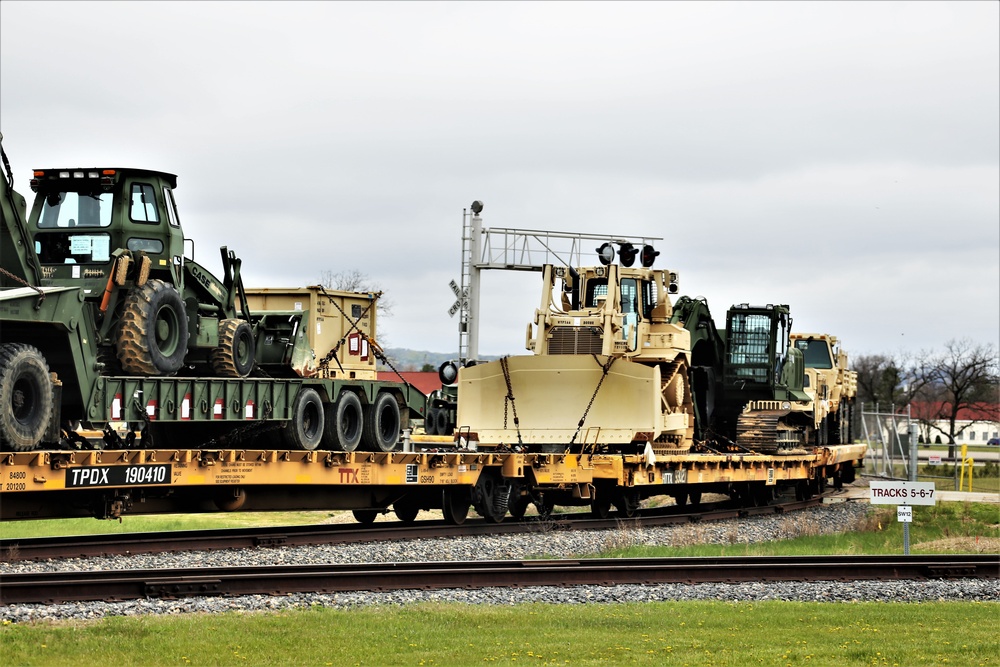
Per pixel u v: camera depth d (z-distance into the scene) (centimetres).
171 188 3903
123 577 2773
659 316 5262
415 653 2208
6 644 2156
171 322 3756
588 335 5028
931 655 2262
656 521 4997
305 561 3456
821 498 6800
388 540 4009
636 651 2264
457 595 2853
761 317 6281
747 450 6053
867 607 2823
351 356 5022
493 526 4438
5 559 3228
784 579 3206
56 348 3403
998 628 2561
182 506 3947
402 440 5031
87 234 3750
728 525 4991
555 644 2305
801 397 6712
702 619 2608
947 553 4375
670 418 5119
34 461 3177
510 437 5075
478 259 8494
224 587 2750
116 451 3406
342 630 2386
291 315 4697
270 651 2197
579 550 4091
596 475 4834
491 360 5231
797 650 2292
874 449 9519
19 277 3394
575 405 5022
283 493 4216
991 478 9450
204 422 4178
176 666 2080
